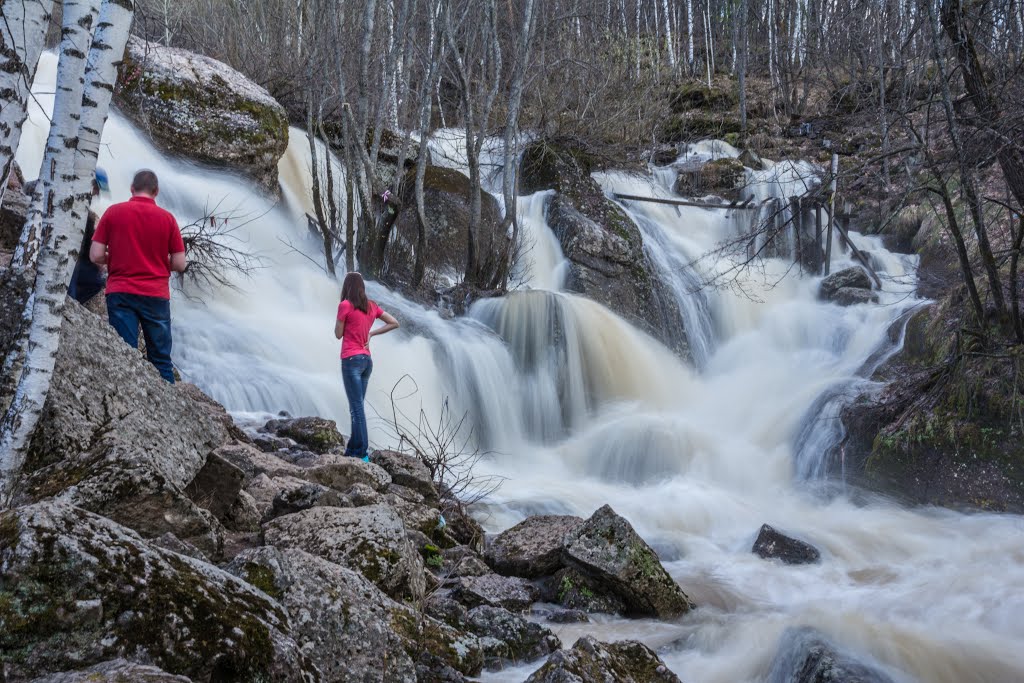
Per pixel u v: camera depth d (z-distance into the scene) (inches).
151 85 528.1
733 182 895.7
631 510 391.5
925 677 209.2
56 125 159.8
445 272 605.3
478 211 573.3
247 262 500.4
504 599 238.8
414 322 509.4
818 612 262.2
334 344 467.8
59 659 106.5
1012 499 398.6
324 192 638.5
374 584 173.5
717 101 1197.7
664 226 786.8
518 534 284.5
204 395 302.8
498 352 526.0
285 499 216.4
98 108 164.2
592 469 488.1
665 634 239.9
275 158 571.5
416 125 721.6
